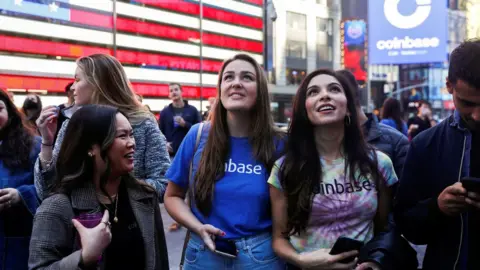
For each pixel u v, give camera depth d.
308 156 2.04
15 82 8.39
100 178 1.81
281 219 2.09
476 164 1.73
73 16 9.48
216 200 2.12
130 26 10.91
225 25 14.45
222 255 2.04
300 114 2.10
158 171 2.33
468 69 1.53
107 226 1.62
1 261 2.31
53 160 2.25
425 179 1.88
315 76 2.10
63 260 1.57
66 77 9.36
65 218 1.70
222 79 2.23
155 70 11.74
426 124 8.26
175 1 12.26
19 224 2.35
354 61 23.70
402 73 33.41
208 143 2.19
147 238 1.91
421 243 1.97
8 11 8.19
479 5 29.84
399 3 10.66
